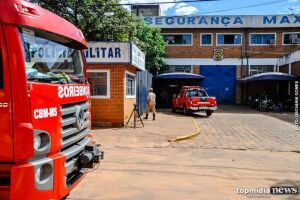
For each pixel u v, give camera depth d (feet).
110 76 53.11
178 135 46.80
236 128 58.29
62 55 17.33
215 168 29.73
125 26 74.23
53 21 15.69
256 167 30.53
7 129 12.84
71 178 16.88
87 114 19.51
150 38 106.22
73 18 70.13
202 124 63.93
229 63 122.01
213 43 121.90
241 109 103.55
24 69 13.04
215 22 120.47
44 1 67.97
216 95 122.52
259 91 120.88
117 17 74.28
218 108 106.83
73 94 16.71
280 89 118.32
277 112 93.40
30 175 13.00
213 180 25.88
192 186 24.20
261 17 119.55
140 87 71.87
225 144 42.39
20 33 13.24
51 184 13.99
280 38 120.47
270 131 54.85
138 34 102.22
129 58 52.03
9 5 12.98
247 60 121.49
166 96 113.19
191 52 122.42
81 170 18.03
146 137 44.78
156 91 113.70
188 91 82.17
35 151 13.21
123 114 53.57
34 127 13.19
